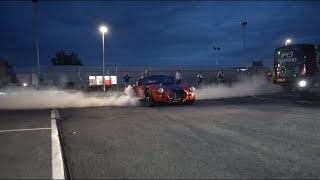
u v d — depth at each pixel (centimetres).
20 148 615
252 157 553
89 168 500
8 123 948
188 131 788
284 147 618
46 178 446
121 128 841
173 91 1420
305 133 742
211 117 1015
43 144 646
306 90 1670
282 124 863
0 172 473
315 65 1864
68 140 697
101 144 657
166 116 1062
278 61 1997
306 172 473
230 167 498
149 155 570
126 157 559
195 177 454
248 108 1256
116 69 4044
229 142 664
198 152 589
